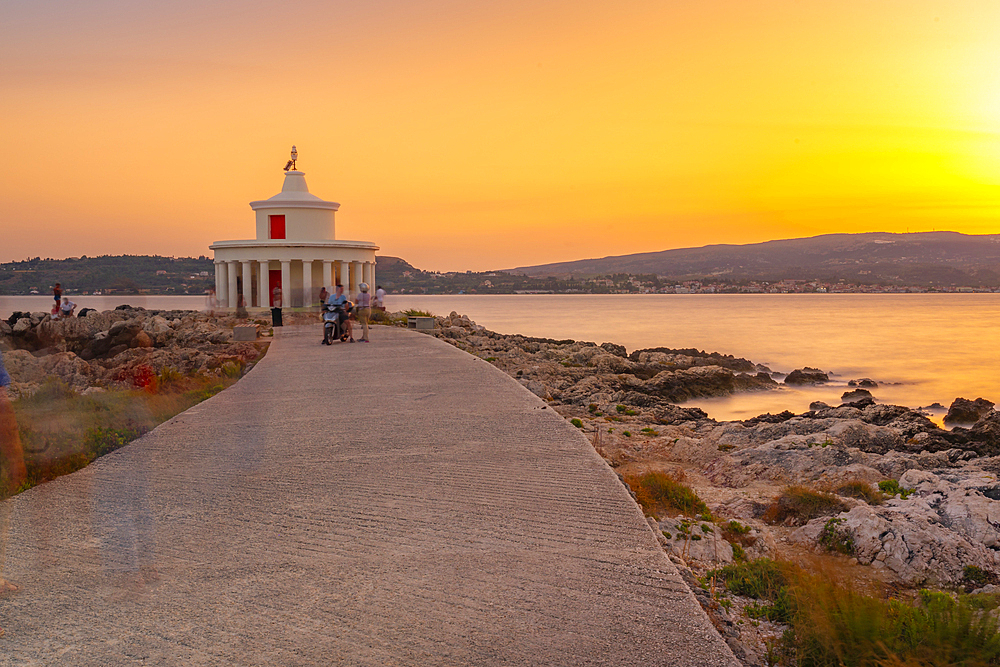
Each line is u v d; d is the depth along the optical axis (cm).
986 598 441
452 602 396
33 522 407
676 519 618
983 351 5434
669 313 13300
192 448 673
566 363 2947
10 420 371
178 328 2286
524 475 655
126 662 328
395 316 3284
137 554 416
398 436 816
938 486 815
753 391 3131
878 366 4447
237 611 380
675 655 344
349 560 452
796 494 728
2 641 343
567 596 406
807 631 389
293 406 1005
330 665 330
